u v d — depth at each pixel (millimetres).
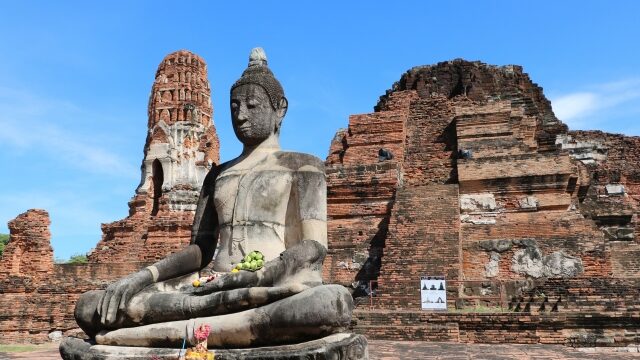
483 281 19984
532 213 23250
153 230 28500
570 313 15742
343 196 25375
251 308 6965
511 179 23828
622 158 36812
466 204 24000
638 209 32688
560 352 13859
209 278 7523
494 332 16047
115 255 29047
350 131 31016
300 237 8125
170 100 32281
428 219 22125
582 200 28906
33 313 20906
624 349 14977
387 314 16781
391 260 20766
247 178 8266
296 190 8188
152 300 7238
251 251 7902
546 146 32625
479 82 41750
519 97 36969
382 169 25375
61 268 23797
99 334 7406
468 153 27688
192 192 30062
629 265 21891
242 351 6672
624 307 16250
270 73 8898
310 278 7617
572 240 20891
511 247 21359
